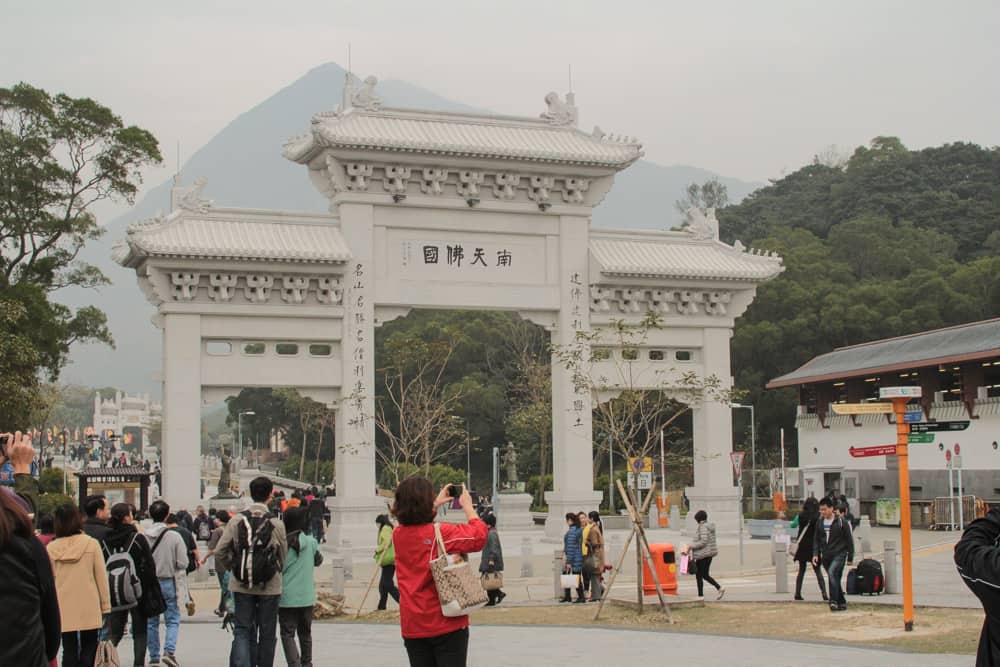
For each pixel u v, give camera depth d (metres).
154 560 22.44
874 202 145.00
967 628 25.30
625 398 44.34
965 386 66.38
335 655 23.86
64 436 128.38
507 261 57.94
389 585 33.12
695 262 60.88
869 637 24.73
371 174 55.22
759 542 59.97
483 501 90.19
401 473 95.56
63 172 69.69
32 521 10.66
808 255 123.31
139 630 21.62
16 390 56.69
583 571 34.06
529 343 124.50
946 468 67.25
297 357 54.31
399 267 55.97
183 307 52.28
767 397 106.06
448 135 56.72
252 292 53.25
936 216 140.50
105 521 21.30
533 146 57.59
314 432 143.12
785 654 22.47
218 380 52.91
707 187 199.75
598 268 58.44
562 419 58.75
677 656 22.45
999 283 106.88
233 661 18.86
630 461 35.41
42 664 10.07
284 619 20.25
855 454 27.09
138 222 51.66
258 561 18.78
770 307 111.62
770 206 159.12
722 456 61.84
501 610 32.50
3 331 57.66
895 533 60.91
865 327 106.12
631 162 59.06
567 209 59.00
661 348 61.47
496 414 119.44
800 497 75.88
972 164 152.00
